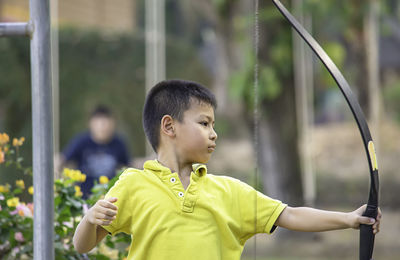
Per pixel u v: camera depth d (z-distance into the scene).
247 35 12.47
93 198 5.05
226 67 15.03
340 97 14.60
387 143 16.20
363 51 13.91
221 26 14.80
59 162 11.14
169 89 3.88
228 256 3.70
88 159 10.91
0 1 15.91
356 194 14.95
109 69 18.09
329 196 14.90
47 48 3.50
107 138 11.02
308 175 12.88
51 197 3.52
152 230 3.62
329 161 15.30
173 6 21.28
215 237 3.65
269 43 12.23
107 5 18.92
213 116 3.87
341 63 13.53
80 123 17.73
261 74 12.20
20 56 16.95
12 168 5.47
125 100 18.11
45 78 3.50
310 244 12.13
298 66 12.39
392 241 12.08
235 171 17.12
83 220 3.56
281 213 3.77
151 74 14.89
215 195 3.74
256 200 3.58
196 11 20.53
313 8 12.35
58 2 17.58
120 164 11.15
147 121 3.93
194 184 3.73
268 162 12.91
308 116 12.87
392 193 15.66
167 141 3.84
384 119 16.34
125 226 3.74
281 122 12.70
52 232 3.52
